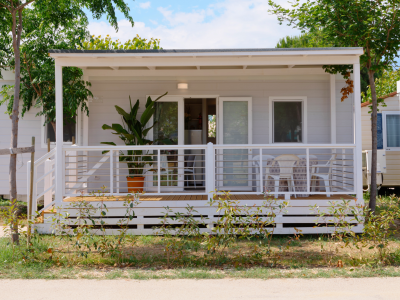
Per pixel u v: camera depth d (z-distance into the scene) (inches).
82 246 226.7
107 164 332.2
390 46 288.2
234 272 180.7
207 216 261.4
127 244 231.8
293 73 328.2
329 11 297.1
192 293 155.3
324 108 331.9
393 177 413.7
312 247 226.5
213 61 258.2
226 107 334.0
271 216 219.9
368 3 289.7
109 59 257.8
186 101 406.0
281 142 334.0
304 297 150.3
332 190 307.7
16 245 215.0
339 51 249.6
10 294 154.4
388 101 421.7
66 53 251.1
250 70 328.5
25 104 359.6
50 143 367.9
